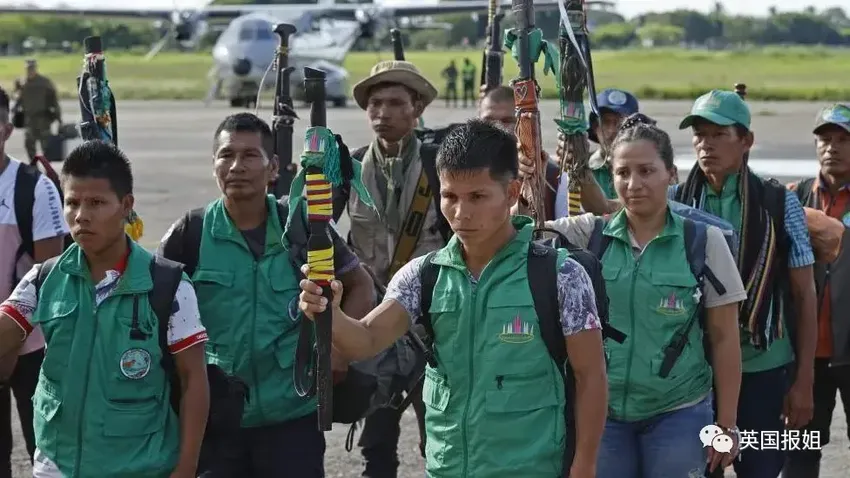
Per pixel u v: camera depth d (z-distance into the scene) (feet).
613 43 450.30
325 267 9.57
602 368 9.98
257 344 12.61
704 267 12.41
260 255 12.80
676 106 127.54
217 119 110.11
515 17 12.12
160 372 11.02
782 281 14.66
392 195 16.66
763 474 14.70
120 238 10.97
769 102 142.82
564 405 10.09
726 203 14.56
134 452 10.93
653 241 12.50
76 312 10.90
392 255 16.71
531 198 11.94
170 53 309.63
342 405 13.21
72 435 10.90
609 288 12.53
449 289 10.13
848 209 16.65
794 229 14.40
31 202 14.94
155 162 66.59
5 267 14.94
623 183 12.44
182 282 11.05
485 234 9.78
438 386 10.32
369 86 16.66
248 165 12.58
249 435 12.96
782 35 462.60
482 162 9.61
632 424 12.64
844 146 16.37
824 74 223.92
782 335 14.49
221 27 145.28
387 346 10.28
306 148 9.59
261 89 14.08
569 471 10.12
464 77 134.72
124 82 200.75
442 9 137.90
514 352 9.89
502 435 9.96
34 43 351.67
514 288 9.93
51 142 34.88
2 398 15.83
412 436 20.25
